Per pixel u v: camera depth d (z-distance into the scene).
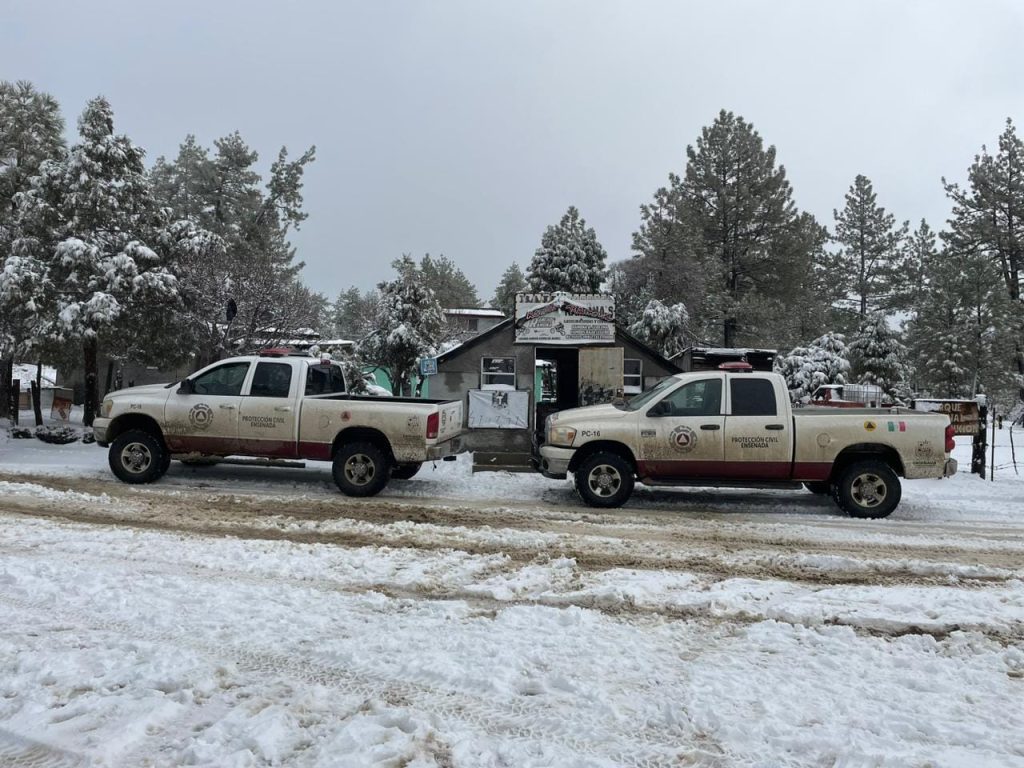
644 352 17.03
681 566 6.74
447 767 3.21
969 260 39.22
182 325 17.64
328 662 4.30
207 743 3.32
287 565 6.33
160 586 5.62
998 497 11.09
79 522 8.00
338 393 11.58
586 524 8.67
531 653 4.46
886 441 9.57
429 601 5.45
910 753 3.35
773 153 34.22
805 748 3.42
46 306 16.47
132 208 17.45
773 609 5.41
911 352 42.25
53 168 16.72
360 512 8.98
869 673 4.30
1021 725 3.67
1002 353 38.34
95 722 3.51
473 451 14.15
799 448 9.63
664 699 3.88
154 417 10.65
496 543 7.42
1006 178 40.72
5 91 19.11
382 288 23.83
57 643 4.46
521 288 54.06
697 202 34.59
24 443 15.16
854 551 7.48
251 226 26.41
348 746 3.34
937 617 5.27
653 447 9.82
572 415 10.24
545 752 3.36
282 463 10.84
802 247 34.16
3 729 3.43
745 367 10.27
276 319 17.84
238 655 4.36
